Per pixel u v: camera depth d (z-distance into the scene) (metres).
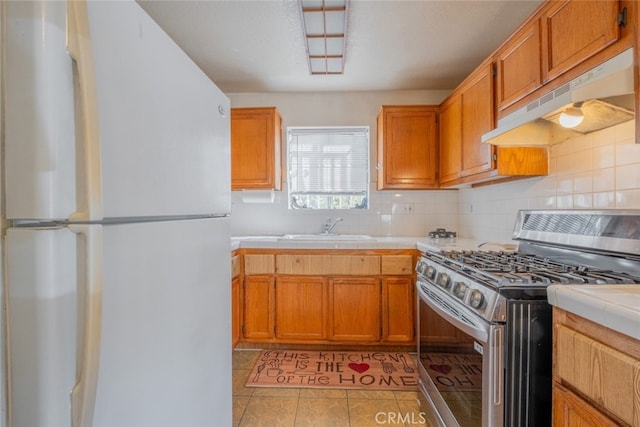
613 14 1.08
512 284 0.99
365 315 2.43
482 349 1.03
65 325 0.49
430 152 2.70
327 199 3.12
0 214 0.48
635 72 0.98
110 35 0.56
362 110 3.04
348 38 2.11
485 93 1.96
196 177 0.91
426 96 3.00
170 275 0.77
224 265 1.17
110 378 0.57
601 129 1.45
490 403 0.98
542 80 1.45
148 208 0.67
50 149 0.48
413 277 2.43
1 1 0.48
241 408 1.77
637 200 1.29
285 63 2.45
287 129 3.08
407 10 1.83
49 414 0.48
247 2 1.77
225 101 1.17
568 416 0.81
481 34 2.07
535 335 0.97
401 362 2.30
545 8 1.43
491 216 2.42
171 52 0.77
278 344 2.55
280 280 2.47
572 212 1.45
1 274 0.49
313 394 1.91
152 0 1.74
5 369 0.49
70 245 0.50
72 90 0.50
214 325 1.06
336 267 2.44
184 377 0.84
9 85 0.48
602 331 0.72
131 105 0.61
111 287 0.57
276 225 3.07
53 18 0.48
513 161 1.85
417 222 3.03
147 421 0.68
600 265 1.26
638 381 0.62
